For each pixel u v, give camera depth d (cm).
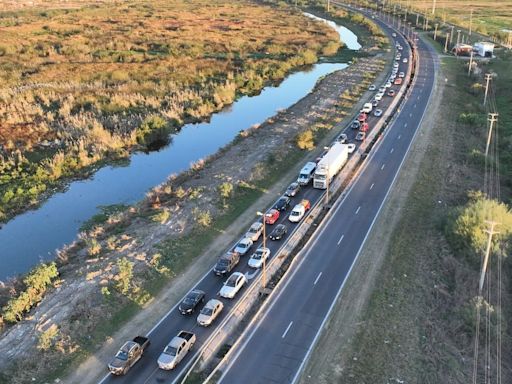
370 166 7888
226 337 4431
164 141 9519
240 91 12575
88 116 9988
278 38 18638
